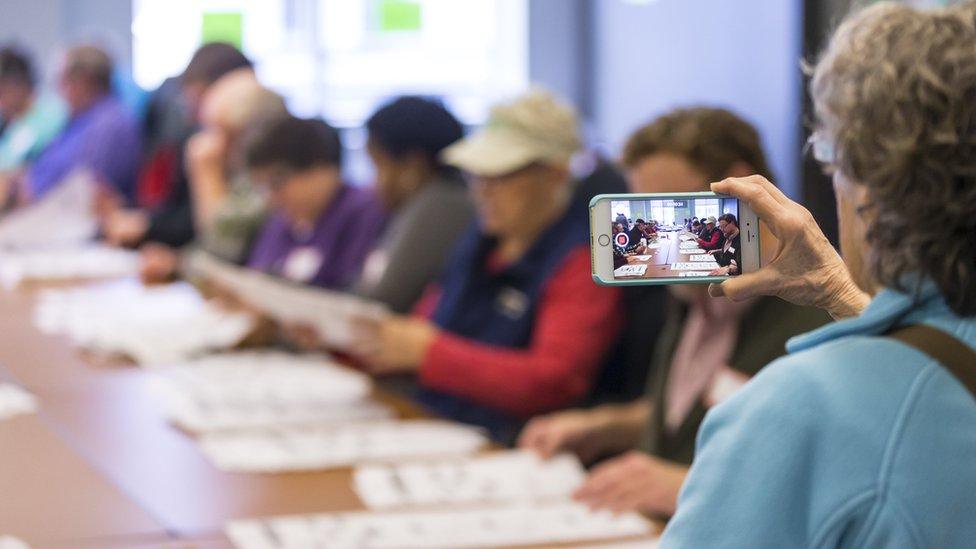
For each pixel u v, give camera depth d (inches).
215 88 188.4
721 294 34.1
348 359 122.8
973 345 35.0
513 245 108.7
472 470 83.4
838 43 36.4
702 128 74.4
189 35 311.1
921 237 34.6
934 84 33.9
